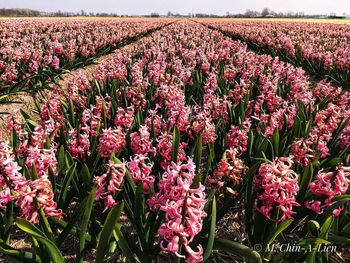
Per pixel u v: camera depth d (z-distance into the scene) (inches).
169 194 87.1
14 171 96.9
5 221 123.6
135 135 139.6
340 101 256.5
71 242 140.4
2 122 271.4
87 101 244.4
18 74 355.6
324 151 158.6
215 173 143.9
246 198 127.0
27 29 887.7
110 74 313.3
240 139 162.7
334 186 108.0
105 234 98.3
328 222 104.6
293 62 560.4
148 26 1362.0
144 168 113.8
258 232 125.4
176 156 143.3
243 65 420.8
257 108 222.4
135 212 117.5
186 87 322.3
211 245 100.0
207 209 120.7
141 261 111.8
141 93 250.2
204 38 842.8
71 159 147.0
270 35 938.7
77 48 522.0
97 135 170.1
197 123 172.1
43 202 96.9
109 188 106.7
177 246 79.5
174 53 547.5
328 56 477.7
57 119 195.6
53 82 357.1
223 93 277.9
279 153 164.7
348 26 1542.8
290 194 104.1
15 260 134.3
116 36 752.3
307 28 1328.7
